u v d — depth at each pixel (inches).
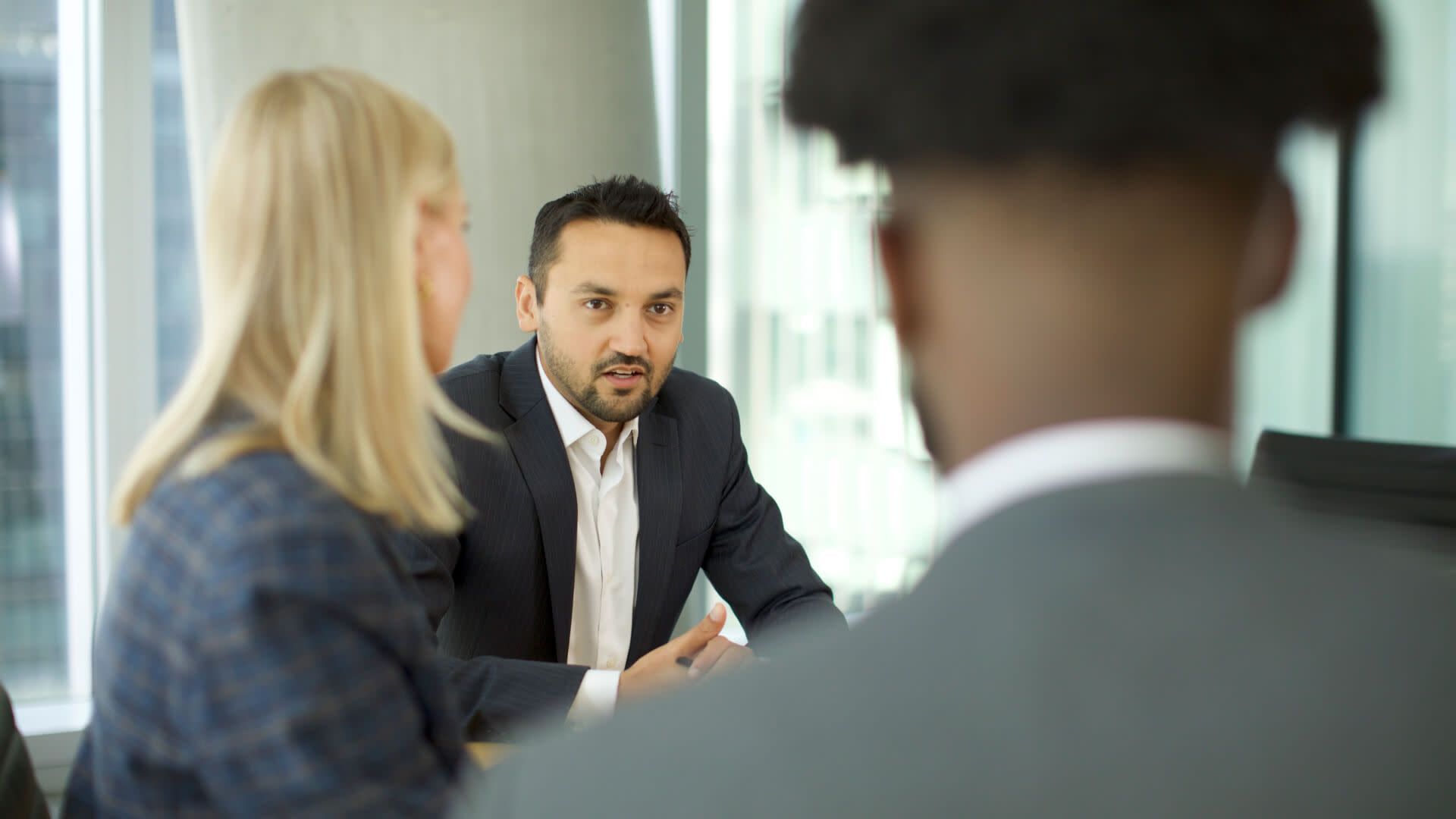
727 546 78.4
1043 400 12.1
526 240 114.1
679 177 142.6
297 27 105.7
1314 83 11.1
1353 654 10.9
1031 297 11.8
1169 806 10.5
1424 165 169.9
